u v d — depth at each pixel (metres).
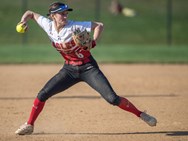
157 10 103.56
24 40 87.94
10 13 98.56
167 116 31.08
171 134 26.22
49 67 58.28
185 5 105.56
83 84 44.78
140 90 41.50
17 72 53.53
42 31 92.75
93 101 36.34
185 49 80.50
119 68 57.75
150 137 25.53
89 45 23.97
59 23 24.05
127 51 77.06
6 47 81.75
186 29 97.75
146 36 94.38
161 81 46.88
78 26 24.17
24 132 25.80
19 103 35.59
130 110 25.66
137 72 53.88
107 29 96.00
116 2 101.00
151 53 74.50
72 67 25.08
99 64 62.09
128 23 98.62
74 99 37.19
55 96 38.47
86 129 27.56
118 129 27.48
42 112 32.34
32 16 25.20
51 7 24.11
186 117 30.81
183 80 47.69
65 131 27.11
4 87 43.12
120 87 43.09
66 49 24.47
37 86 43.62
